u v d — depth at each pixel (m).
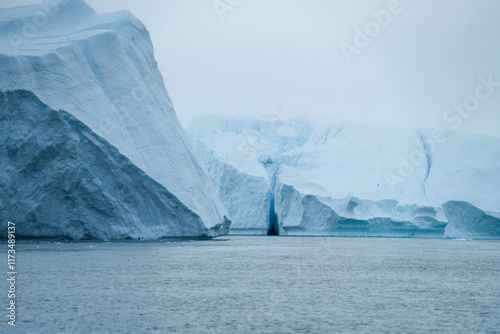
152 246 105.38
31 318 38.59
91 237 106.00
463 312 42.81
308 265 78.81
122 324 37.12
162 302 45.16
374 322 38.81
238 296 48.78
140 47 136.00
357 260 89.56
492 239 195.12
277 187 187.38
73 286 52.78
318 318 39.78
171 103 144.12
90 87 112.69
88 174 103.62
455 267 80.00
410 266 80.56
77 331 35.19
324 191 188.50
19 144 100.75
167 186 115.06
